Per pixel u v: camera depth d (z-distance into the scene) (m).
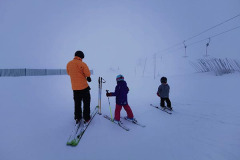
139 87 8.28
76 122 2.73
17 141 2.15
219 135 2.21
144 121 2.91
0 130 2.54
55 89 8.27
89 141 2.12
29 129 2.59
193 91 5.84
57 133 2.42
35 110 3.89
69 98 5.70
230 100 4.12
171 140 2.11
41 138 2.24
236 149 1.81
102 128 2.59
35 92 7.16
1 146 2.00
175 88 6.81
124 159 1.67
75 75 2.72
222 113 3.18
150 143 2.03
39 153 1.83
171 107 3.60
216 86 6.12
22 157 1.74
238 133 2.24
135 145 1.99
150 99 5.13
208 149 1.84
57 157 1.74
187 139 2.12
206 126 2.57
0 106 4.35
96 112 3.59
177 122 2.82
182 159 1.64
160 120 2.96
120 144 2.02
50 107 4.24
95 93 6.86
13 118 3.21
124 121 2.94
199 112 3.36
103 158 1.70
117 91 2.74
